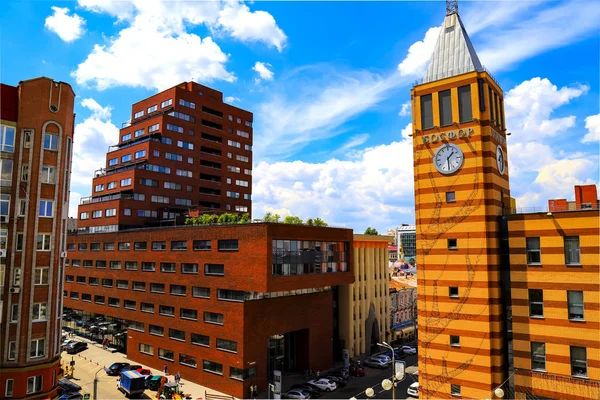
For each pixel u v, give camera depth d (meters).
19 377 37.91
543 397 38.12
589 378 36.25
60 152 42.44
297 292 63.91
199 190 101.38
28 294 39.19
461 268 42.03
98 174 101.00
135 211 88.00
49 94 42.22
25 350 38.44
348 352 68.94
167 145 95.38
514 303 40.34
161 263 69.50
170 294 66.81
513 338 40.09
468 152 42.69
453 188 43.25
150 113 103.94
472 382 40.38
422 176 45.31
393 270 141.50
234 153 110.62
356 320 78.94
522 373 39.31
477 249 41.28
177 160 97.06
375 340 84.50
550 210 41.47
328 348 68.69
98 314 85.50
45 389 39.19
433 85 45.44
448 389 41.66
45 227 40.94
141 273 73.25
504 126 47.34
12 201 40.03
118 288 78.31
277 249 56.28
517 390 39.41
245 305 55.59
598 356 35.94
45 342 39.78
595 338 36.16
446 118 44.47
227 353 56.53
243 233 57.19
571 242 38.22
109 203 88.56
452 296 42.28
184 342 63.06
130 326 73.75
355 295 79.38
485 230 40.97
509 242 41.16
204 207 98.12
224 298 58.62
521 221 40.75
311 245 62.97
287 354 66.44
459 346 41.44
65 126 43.06
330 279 65.31
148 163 91.38
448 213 43.34
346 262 70.06
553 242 38.81
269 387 53.38
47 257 40.78
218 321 58.66
